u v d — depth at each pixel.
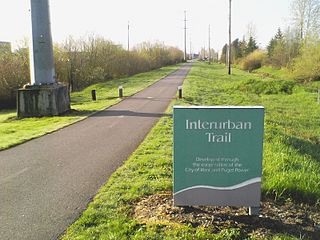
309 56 36.25
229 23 49.31
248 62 67.00
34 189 6.20
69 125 12.84
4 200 5.71
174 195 4.91
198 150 4.77
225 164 4.77
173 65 87.00
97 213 4.96
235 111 4.65
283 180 5.90
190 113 4.71
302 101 22.42
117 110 16.47
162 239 4.23
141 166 7.19
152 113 15.22
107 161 7.83
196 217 4.77
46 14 16.33
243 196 4.80
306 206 5.33
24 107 16.34
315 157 9.55
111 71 43.66
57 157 8.38
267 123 13.63
